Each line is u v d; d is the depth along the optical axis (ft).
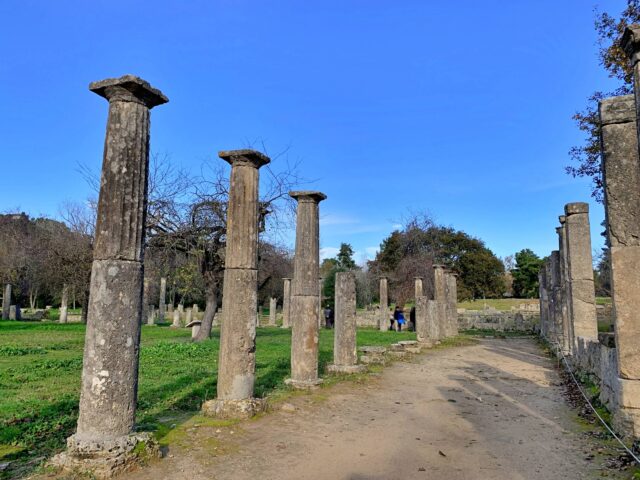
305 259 34.58
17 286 121.70
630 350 22.44
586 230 43.93
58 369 37.40
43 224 142.51
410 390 34.71
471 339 84.53
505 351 64.90
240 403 24.63
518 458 19.71
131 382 17.97
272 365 42.78
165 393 29.19
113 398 17.30
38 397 27.09
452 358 55.67
